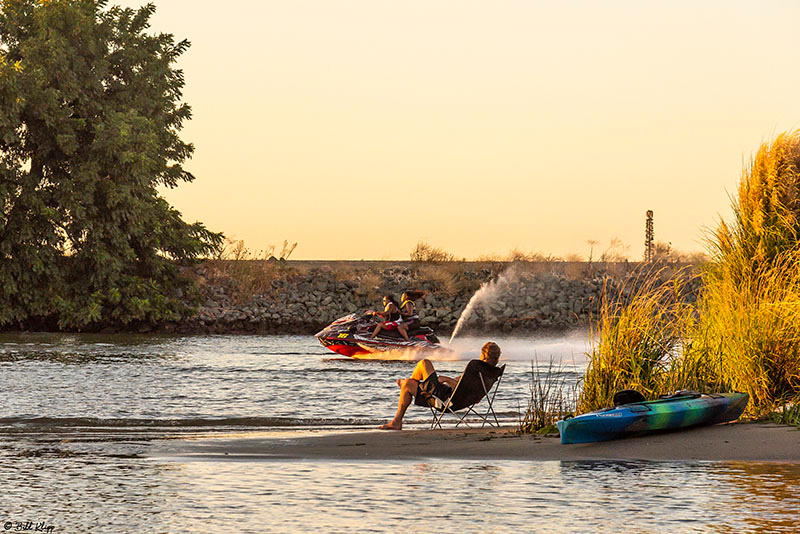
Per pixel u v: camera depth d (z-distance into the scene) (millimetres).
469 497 11203
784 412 16438
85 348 38625
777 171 19531
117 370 28859
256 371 29078
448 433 17250
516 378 27266
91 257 51750
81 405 21578
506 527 9711
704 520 9953
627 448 14641
